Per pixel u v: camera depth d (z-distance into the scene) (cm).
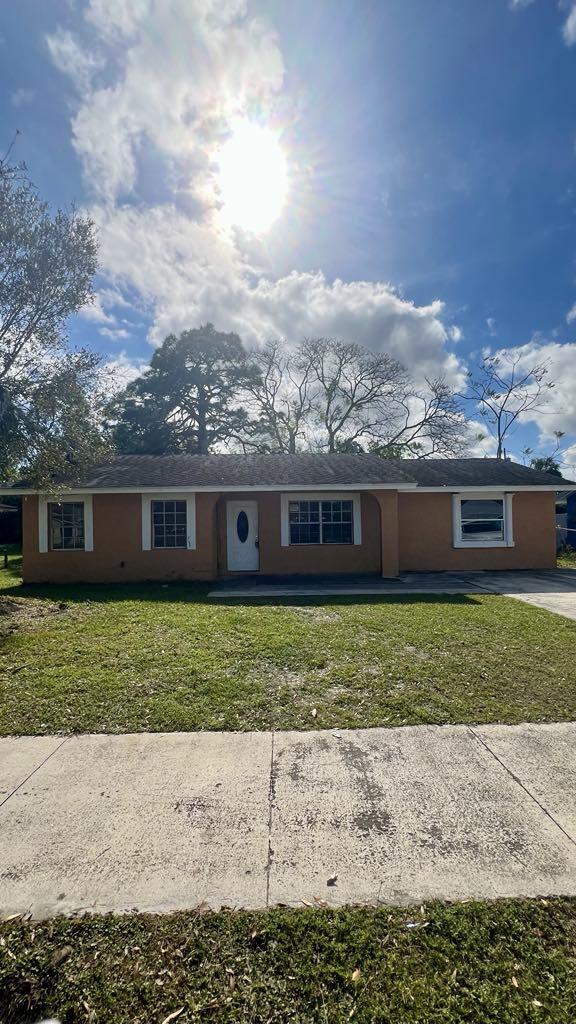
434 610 796
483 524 1402
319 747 354
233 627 675
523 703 426
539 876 229
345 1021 166
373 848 248
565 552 2011
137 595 976
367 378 3020
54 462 962
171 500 1206
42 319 940
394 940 196
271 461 1476
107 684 466
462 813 277
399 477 1266
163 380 3056
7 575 1403
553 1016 166
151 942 195
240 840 255
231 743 360
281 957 189
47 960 188
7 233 857
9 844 252
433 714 404
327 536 1321
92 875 230
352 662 528
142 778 314
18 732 376
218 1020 166
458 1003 171
